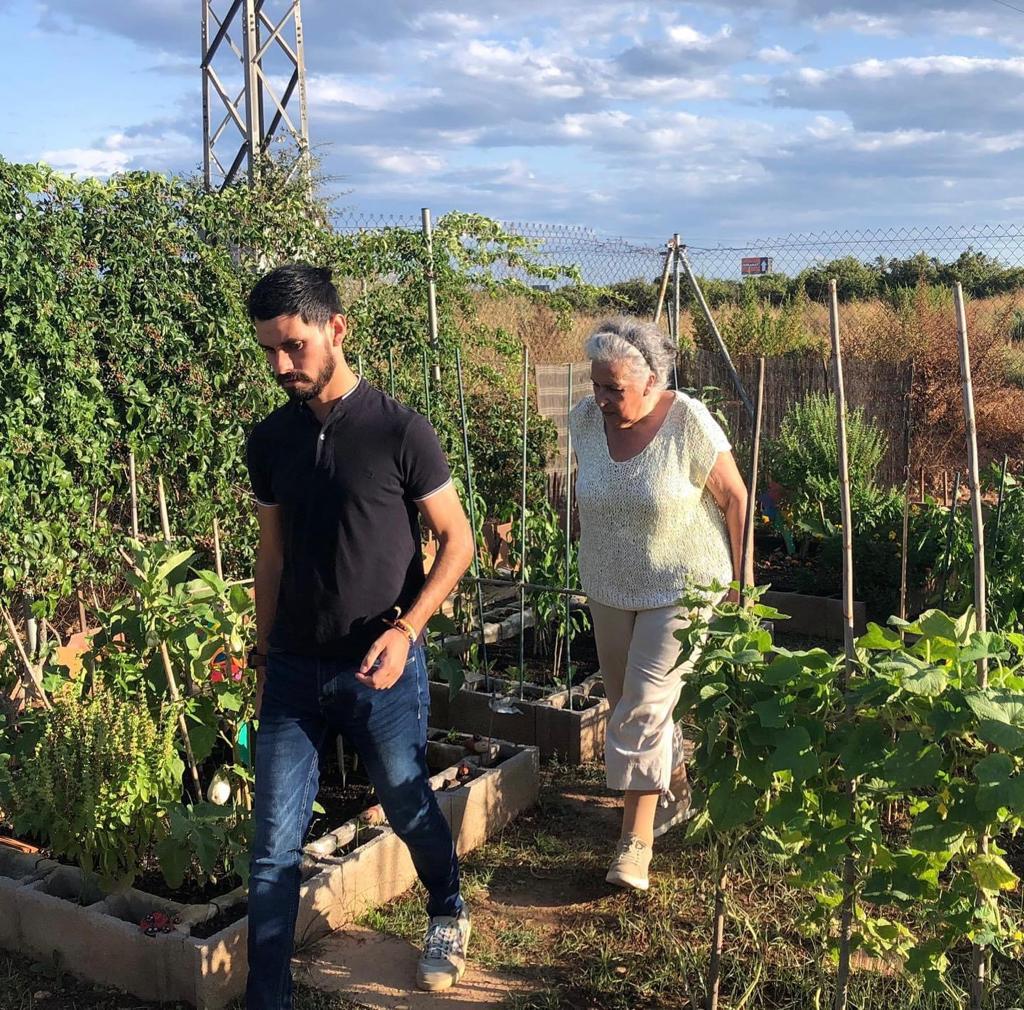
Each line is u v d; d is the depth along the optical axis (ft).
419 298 24.32
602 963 10.00
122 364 17.12
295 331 8.16
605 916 11.02
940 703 6.90
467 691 16.46
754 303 45.80
